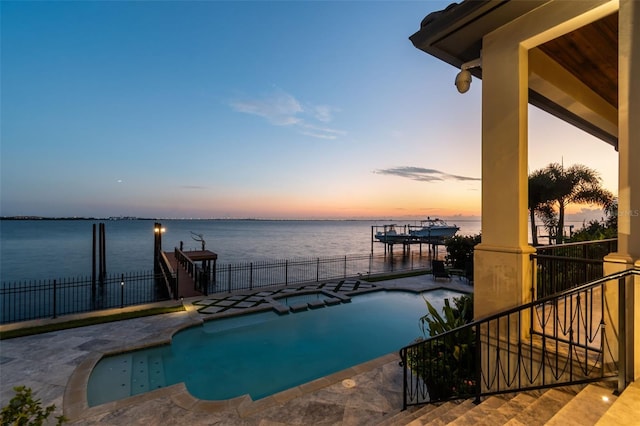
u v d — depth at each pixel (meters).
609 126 6.13
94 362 6.61
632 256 2.76
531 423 2.59
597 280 2.58
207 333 9.20
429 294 13.62
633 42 2.78
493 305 3.70
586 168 16.34
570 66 4.58
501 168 3.68
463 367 4.25
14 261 31.33
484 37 3.90
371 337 9.27
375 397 5.32
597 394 2.62
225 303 11.33
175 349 8.10
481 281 3.82
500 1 3.35
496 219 3.72
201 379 6.69
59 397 5.27
